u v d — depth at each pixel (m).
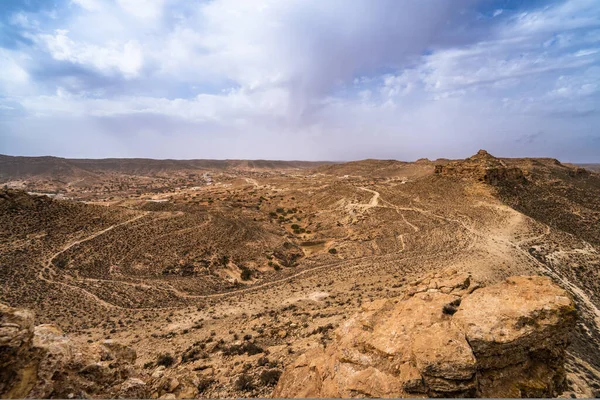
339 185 149.00
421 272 46.09
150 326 33.16
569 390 16.95
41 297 38.19
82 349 11.79
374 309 14.45
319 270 58.12
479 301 12.34
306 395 11.16
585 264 52.69
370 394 9.74
